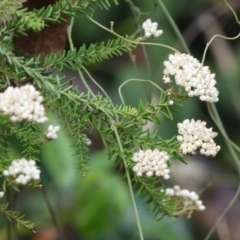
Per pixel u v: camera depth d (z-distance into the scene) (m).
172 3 1.26
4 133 0.68
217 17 1.19
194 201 0.74
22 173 0.66
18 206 1.05
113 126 0.71
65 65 0.71
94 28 1.22
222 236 1.08
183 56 0.70
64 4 0.70
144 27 0.72
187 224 1.17
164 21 1.25
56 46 0.77
